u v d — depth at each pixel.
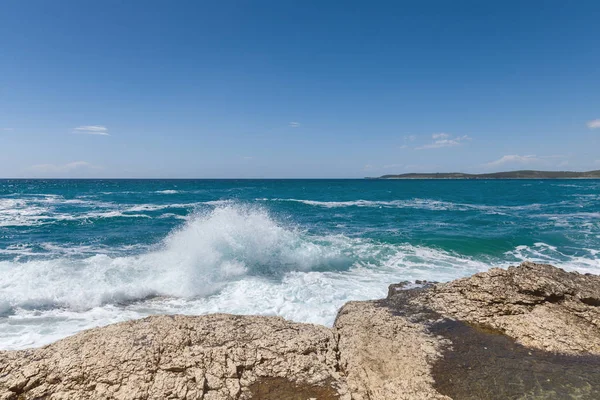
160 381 3.56
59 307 7.33
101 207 27.16
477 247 13.26
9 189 53.28
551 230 16.73
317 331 4.74
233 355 4.04
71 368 3.73
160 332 4.44
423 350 4.30
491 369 3.94
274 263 10.73
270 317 5.16
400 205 31.19
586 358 4.19
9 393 3.44
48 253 12.16
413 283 7.57
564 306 5.40
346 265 10.90
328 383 3.71
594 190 53.34
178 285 8.46
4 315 6.91
